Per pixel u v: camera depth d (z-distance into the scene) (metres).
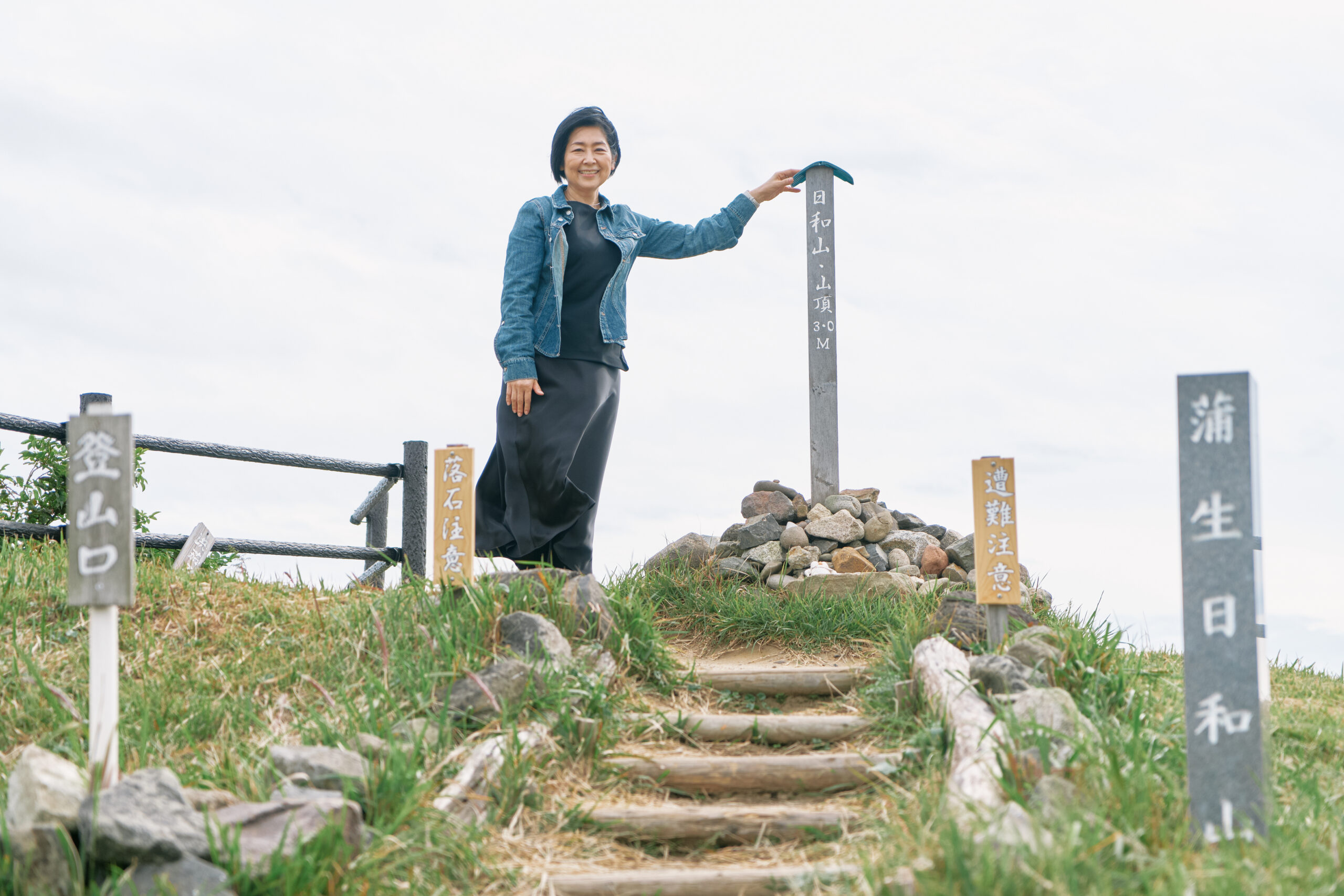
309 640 4.43
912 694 4.12
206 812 2.59
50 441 6.56
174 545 6.34
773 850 3.28
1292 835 2.79
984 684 3.82
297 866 2.47
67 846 2.41
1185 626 2.84
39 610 4.57
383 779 3.03
